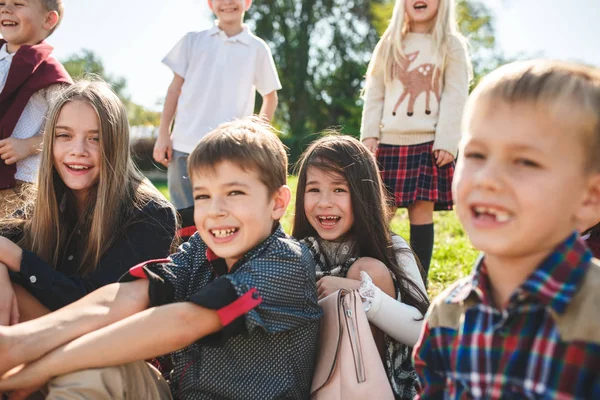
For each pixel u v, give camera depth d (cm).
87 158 246
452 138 373
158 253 247
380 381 199
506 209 127
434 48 383
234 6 447
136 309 196
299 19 3341
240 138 196
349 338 201
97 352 176
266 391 188
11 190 361
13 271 219
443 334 149
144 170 2069
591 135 123
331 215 255
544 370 126
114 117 251
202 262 211
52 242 250
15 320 210
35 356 181
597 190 127
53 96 354
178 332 176
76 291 222
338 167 254
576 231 133
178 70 450
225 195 194
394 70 393
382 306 218
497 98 129
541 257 133
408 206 391
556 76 126
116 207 247
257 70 461
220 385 191
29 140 357
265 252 194
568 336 123
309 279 198
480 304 140
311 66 3378
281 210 206
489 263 141
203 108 442
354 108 3056
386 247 255
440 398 154
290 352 194
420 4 384
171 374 211
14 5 372
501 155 128
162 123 456
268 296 184
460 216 136
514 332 132
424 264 383
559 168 124
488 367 134
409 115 383
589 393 123
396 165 386
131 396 185
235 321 176
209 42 450
